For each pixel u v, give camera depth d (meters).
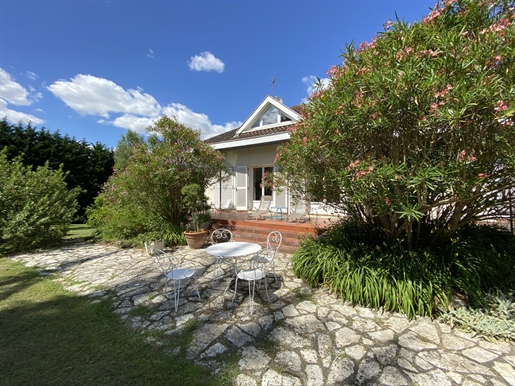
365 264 3.46
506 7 2.62
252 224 7.53
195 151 7.26
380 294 3.15
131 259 5.75
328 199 3.68
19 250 6.78
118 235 7.52
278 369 2.14
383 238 3.95
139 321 3.00
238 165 11.66
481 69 2.11
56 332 2.79
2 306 3.45
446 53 2.23
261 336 2.62
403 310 3.01
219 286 3.98
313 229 6.09
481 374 2.04
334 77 3.11
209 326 2.84
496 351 2.35
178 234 7.14
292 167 3.79
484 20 2.56
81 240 8.41
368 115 2.58
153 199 7.16
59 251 6.73
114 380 2.04
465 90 2.02
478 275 3.21
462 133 2.36
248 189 11.39
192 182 7.34
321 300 3.41
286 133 8.92
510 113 1.94
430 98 2.30
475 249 3.61
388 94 2.40
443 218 3.45
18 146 11.70
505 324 2.60
